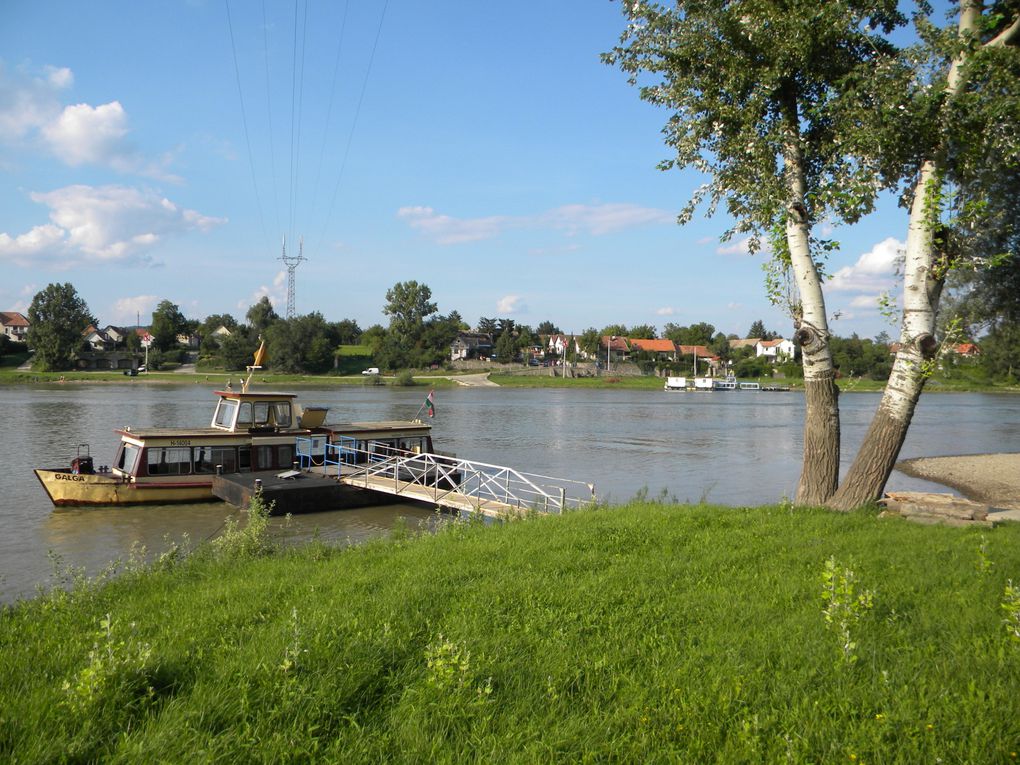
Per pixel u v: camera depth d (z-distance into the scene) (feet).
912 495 44.52
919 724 15.35
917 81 40.73
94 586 31.78
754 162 44.78
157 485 75.51
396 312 516.73
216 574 32.83
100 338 493.36
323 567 32.50
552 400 295.89
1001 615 22.26
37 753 14.10
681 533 35.96
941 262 41.63
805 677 17.79
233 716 15.96
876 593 23.90
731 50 43.62
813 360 45.80
